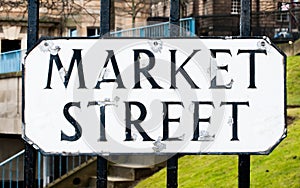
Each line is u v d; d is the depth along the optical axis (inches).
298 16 884.0
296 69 516.4
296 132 360.8
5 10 799.1
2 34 896.3
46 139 137.6
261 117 138.3
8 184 658.2
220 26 981.8
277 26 903.7
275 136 138.2
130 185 374.0
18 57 624.4
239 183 139.8
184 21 555.8
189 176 339.6
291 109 417.1
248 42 138.6
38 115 137.7
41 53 137.9
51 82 137.9
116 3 898.1
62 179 405.7
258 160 330.0
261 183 300.0
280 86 138.3
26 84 137.7
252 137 138.3
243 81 138.6
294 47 637.9
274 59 138.4
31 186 139.1
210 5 1096.2
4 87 609.9
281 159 323.3
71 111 137.7
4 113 608.4
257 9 911.0
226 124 138.0
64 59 138.1
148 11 935.0
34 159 139.6
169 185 137.9
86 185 409.4
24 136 137.3
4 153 688.4
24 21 896.3
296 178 297.1
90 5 875.4
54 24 874.8
